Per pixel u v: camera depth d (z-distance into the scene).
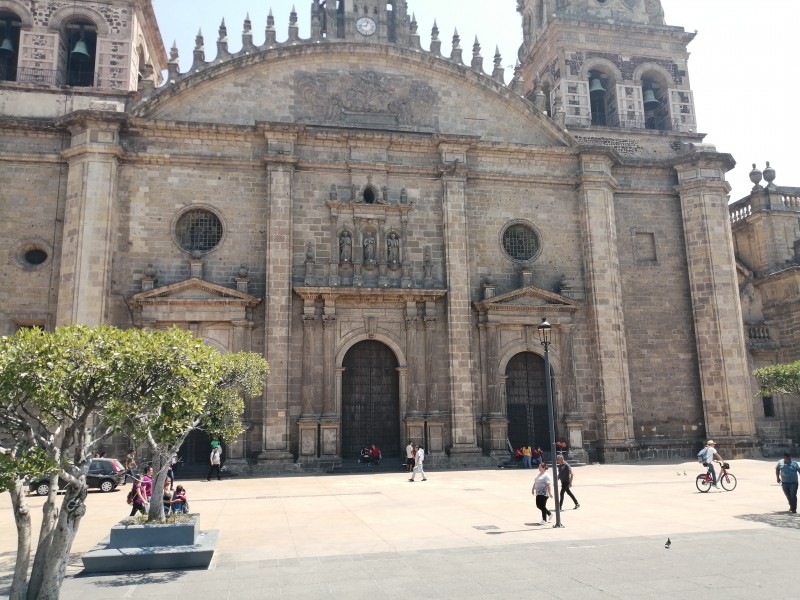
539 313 36.84
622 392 36.44
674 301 39.28
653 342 38.50
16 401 11.12
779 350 41.69
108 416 11.48
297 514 20.20
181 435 16.67
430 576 12.64
